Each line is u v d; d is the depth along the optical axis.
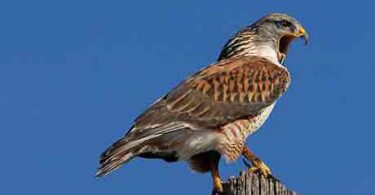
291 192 10.95
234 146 14.32
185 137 14.10
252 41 16.03
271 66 15.43
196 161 14.33
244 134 14.52
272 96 15.05
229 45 16.16
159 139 13.95
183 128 14.10
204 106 14.35
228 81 14.80
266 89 15.03
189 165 14.36
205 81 14.70
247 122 14.61
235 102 14.59
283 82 15.30
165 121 14.03
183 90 14.52
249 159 14.30
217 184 14.05
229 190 11.29
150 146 13.91
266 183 11.08
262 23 16.17
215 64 15.28
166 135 13.98
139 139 13.73
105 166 13.44
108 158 13.44
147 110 14.17
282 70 15.44
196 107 14.30
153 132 13.87
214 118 14.32
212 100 14.47
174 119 14.10
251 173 11.34
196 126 14.17
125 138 13.67
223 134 14.27
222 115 14.38
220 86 14.67
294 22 16.17
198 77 14.84
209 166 14.27
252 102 14.75
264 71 15.24
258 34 16.09
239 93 14.72
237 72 15.02
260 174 11.63
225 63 15.32
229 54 16.09
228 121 14.39
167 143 14.02
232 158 14.30
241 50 15.99
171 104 14.25
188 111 14.23
